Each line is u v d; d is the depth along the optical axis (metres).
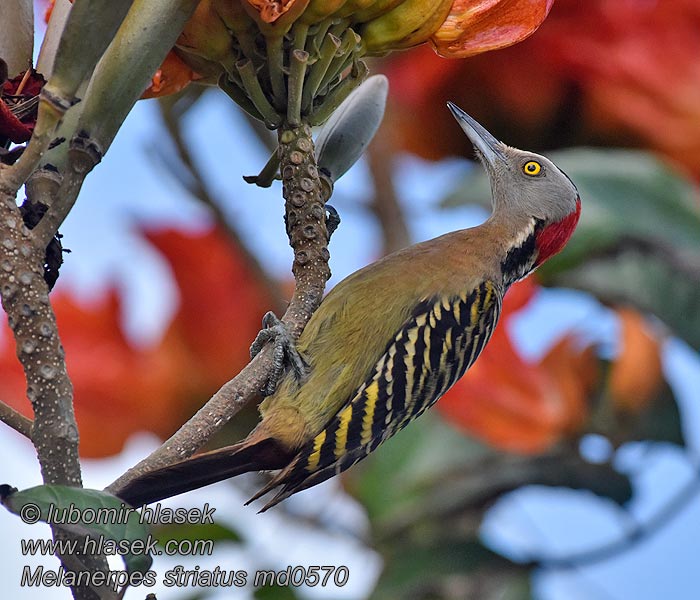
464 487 10.01
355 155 7.20
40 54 6.15
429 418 10.25
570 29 9.54
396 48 6.83
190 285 9.54
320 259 6.88
